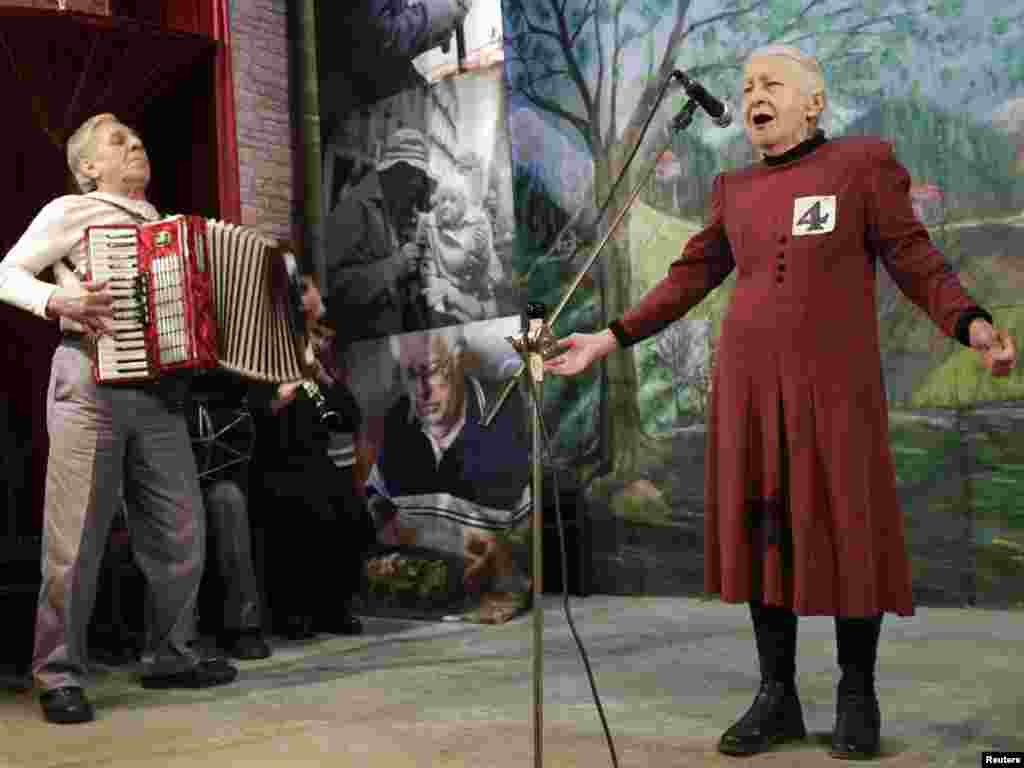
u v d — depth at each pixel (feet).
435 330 18.79
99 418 11.48
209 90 18.76
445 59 18.71
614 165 19.75
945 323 7.87
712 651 13.28
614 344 9.15
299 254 20.66
